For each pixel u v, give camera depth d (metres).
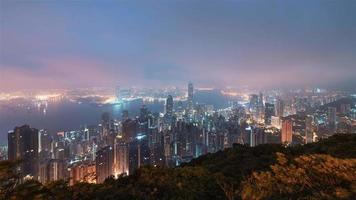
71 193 5.06
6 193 4.32
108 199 5.24
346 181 5.20
